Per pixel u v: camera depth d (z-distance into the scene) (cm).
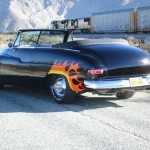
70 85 717
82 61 702
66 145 480
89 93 870
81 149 464
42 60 776
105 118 620
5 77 884
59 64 737
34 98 813
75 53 726
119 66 703
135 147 469
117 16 6438
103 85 691
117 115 641
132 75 718
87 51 728
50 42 834
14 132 541
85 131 543
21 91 909
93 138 508
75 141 496
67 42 765
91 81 689
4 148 471
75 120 609
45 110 688
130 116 632
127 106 718
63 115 646
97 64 693
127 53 732
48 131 545
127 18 6128
